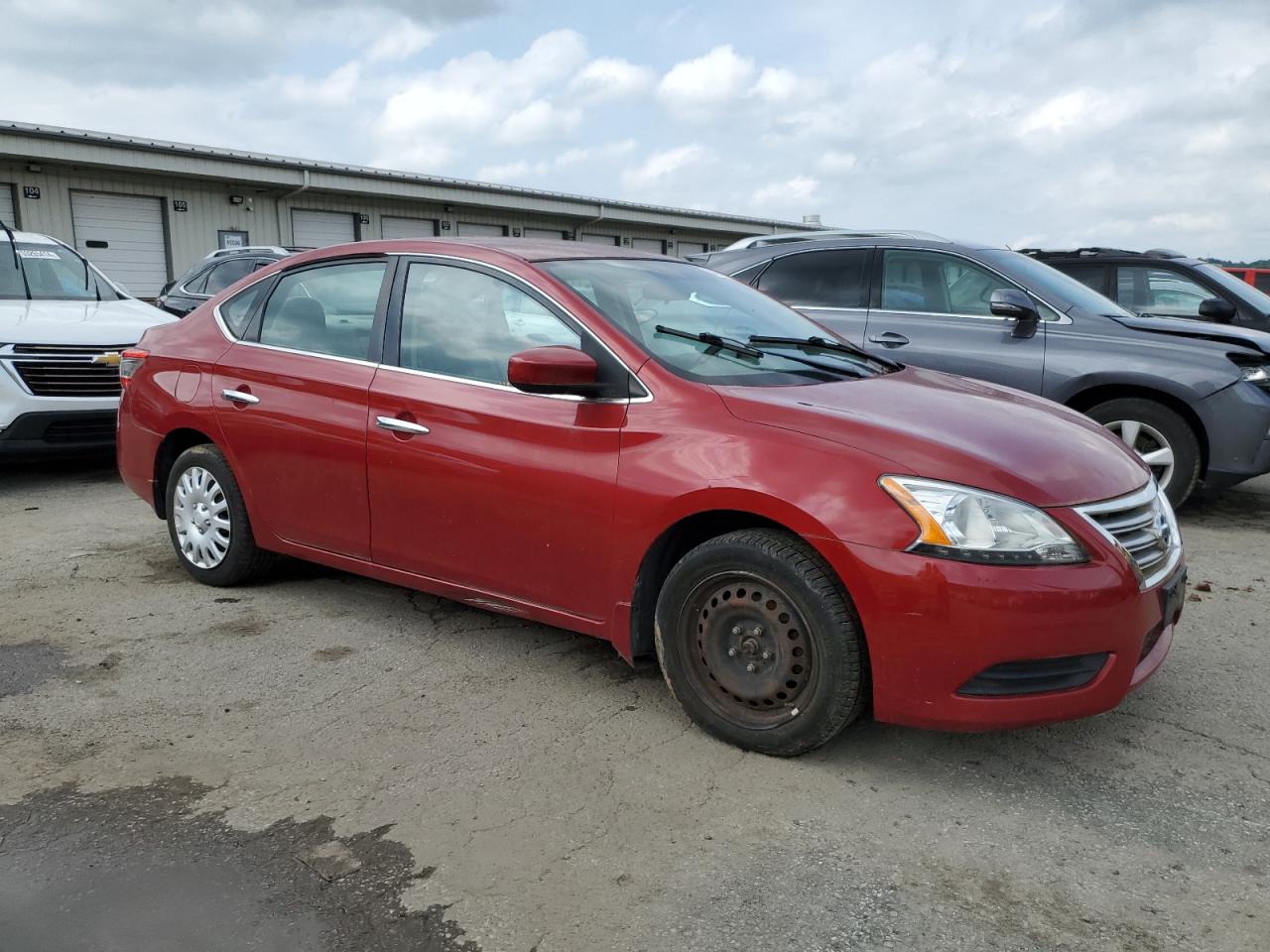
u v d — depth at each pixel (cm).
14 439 666
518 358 323
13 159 1875
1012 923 230
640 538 321
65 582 475
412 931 225
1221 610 452
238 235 2281
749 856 256
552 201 2861
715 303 403
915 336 653
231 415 439
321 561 423
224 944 220
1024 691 280
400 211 2597
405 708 342
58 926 225
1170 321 623
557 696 353
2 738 316
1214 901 239
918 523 277
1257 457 579
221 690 355
